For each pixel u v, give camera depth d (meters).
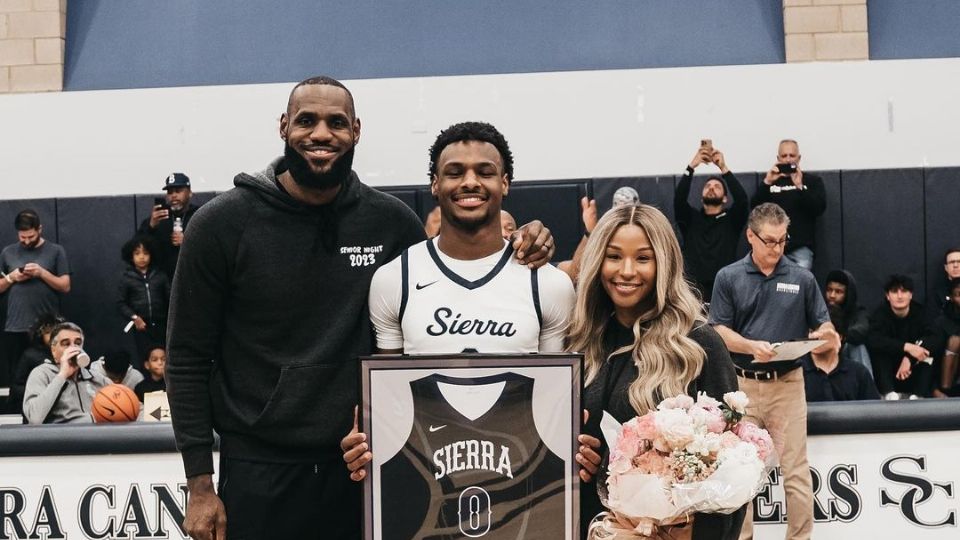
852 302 6.95
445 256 3.19
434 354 3.02
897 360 7.20
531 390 3.03
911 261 8.20
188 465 3.20
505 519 3.02
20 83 8.52
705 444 2.81
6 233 8.39
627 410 3.09
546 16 8.57
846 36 8.35
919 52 8.39
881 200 8.20
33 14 8.52
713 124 8.27
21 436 4.55
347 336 3.21
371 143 8.31
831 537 4.65
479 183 3.10
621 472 2.86
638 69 8.33
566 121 8.30
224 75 8.51
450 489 3.02
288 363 3.17
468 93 8.31
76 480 4.56
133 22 8.69
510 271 3.18
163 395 5.52
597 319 3.21
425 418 3.02
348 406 3.19
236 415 3.20
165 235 7.66
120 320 8.28
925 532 4.63
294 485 3.19
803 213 7.79
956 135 8.25
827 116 8.27
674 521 2.91
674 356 3.08
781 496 4.65
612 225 3.15
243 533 3.19
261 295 3.16
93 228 8.35
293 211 3.18
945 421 4.63
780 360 4.59
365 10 8.62
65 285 7.95
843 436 4.67
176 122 8.39
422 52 8.51
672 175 8.21
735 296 5.26
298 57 8.52
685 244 7.45
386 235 3.30
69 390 5.86
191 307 3.20
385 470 3.02
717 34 8.49
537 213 8.22
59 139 8.41
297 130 3.10
